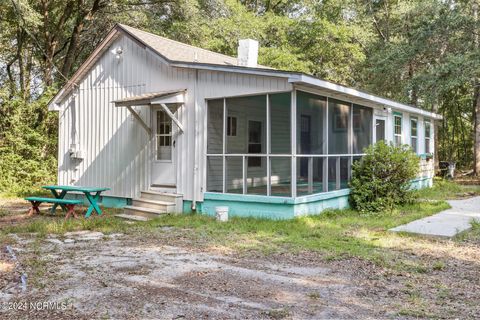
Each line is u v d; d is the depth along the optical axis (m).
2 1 14.53
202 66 9.65
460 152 29.42
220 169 9.76
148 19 19.98
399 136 14.73
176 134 10.45
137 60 11.28
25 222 9.38
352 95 10.45
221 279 5.06
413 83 17.22
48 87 16.95
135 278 5.10
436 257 6.11
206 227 8.44
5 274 5.27
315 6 23.80
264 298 4.40
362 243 6.95
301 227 8.16
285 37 22.55
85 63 12.17
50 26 19.08
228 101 9.65
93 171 12.26
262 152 9.17
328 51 22.55
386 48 20.97
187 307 4.13
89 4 18.81
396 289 4.71
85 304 4.23
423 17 18.09
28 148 15.95
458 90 24.06
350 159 11.18
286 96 8.80
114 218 9.76
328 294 4.54
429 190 15.30
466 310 4.05
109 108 11.90
